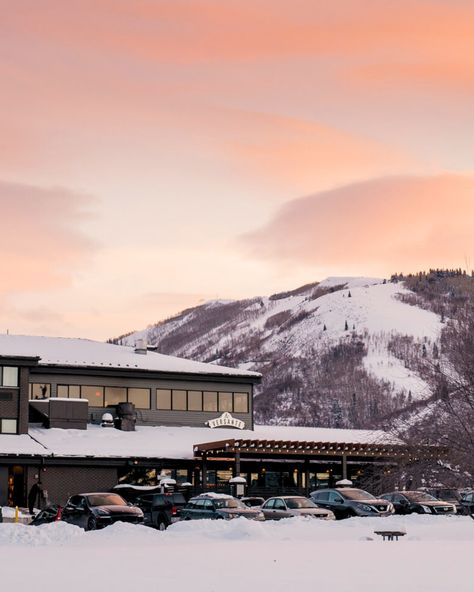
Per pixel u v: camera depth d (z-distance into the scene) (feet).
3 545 111.65
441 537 121.49
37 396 247.09
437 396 183.01
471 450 174.40
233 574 72.95
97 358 258.16
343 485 212.84
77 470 221.05
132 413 248.73
